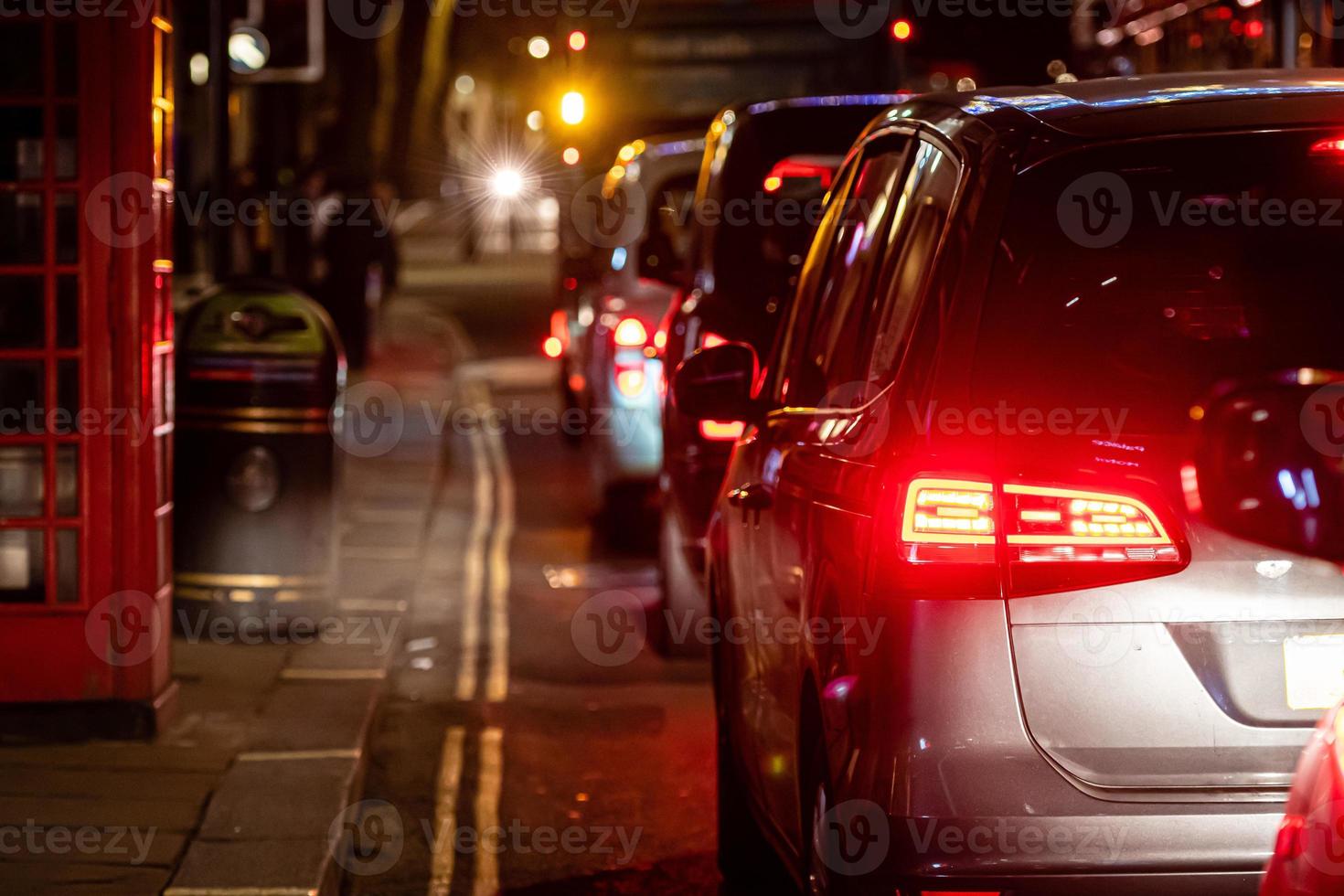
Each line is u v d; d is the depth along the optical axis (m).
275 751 20.62
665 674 26.44
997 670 10.49
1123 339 11.10
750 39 54.28
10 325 21.08
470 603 31.55
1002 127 11.78
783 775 13.47
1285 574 10.52
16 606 21.00
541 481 46.12
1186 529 10.56
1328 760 8.40
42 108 21.16
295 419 26.88
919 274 11.84
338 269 66.25
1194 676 10.51
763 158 26.08
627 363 35.91
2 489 21.17
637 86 54.69
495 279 139.12
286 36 49.00
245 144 62.03
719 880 17.72
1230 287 11.46
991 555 10.58
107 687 21.08
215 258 41.19
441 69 115.69
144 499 21.08
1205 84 12.41
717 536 16.95
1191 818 10.38
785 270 25.69
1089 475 10.64
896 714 10.57
